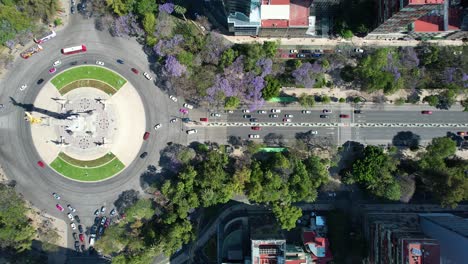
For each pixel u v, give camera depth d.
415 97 136.88
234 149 138.75
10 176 139.75
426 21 128.12
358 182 132.88
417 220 133.62
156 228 134.50
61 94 140.88
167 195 131.88
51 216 139.25
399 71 130.12
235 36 138.62
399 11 109.25
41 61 140.75
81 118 137.00
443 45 137.38
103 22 137.75
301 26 126.75
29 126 140.50
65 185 139.88
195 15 137.88
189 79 131.38
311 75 129.75
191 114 139.12
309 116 138.38
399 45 138.38
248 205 138.12
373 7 130.25
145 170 139.50
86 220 139.12
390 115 137.88
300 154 135.25
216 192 129.38
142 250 131.38
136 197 138.62
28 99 140.62
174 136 139.12
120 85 140.25
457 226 116.88
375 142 137.88
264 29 129.75
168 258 137.88
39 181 140.00
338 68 137.50
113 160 139.62
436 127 137.38
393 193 125.88
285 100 136.88
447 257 113.94
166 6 130.88
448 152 127.19
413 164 134.88
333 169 138.25
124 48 140.00
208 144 138.88
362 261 132.38
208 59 130.62
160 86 139.25
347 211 137.25
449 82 130.38
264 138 138.38
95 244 132.00
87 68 140.75
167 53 130.88
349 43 138.12
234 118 138.75
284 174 128.50
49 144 140.38
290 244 134.00
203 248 137.75
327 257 128.25
